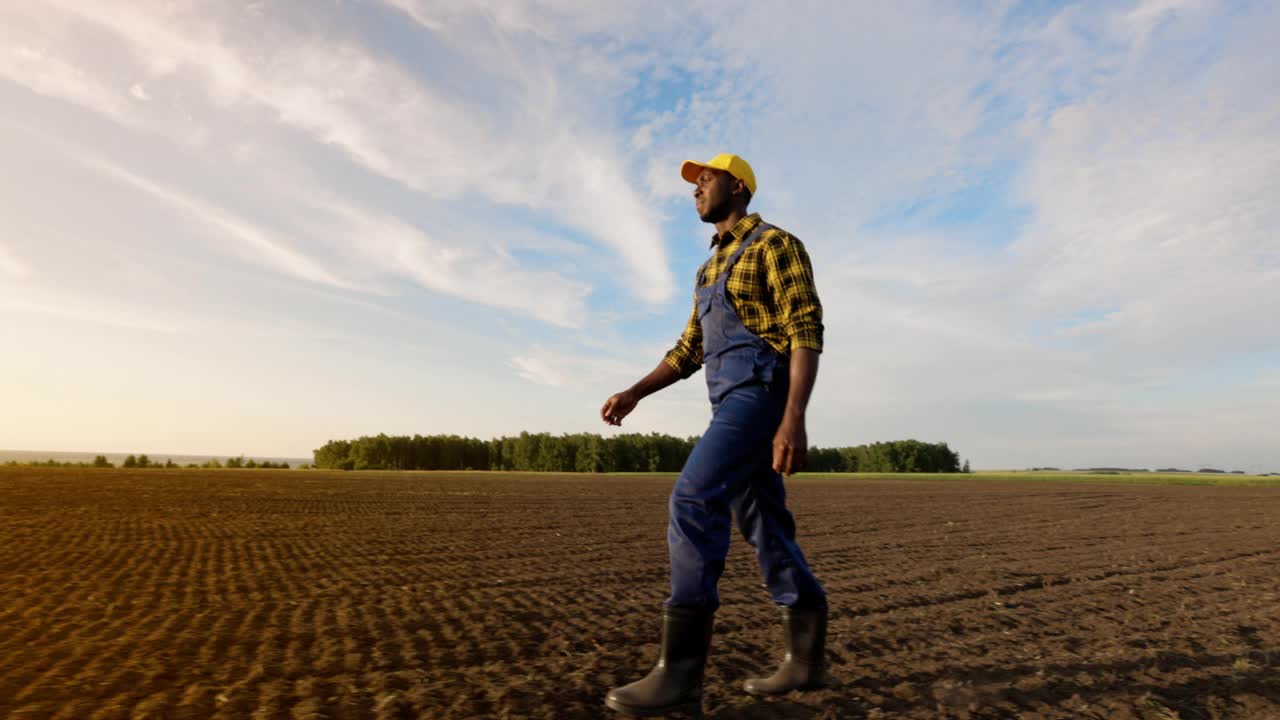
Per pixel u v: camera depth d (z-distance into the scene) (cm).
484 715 190
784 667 215
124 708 188
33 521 696
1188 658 265
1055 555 580
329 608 328
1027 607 363
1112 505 1352
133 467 3809
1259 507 1301
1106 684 232
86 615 300
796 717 195
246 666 230
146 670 223
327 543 585
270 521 764
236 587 374
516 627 299
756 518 211
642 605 356
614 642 277
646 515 962
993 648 278
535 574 446
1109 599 388
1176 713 206
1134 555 582
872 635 296
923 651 271
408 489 1639
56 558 459
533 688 215
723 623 318
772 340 201
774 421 199
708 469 195
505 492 1597
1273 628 318
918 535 743
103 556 473
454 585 399
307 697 201
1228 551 613
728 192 213
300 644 261
